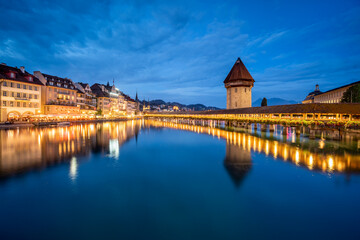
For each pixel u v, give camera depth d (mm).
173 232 7809
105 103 95375
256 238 7438
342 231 7805
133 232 7801
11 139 28500
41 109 59469
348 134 33688
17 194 10852
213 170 15500
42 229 7898
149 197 10766
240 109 52344
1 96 46344
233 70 64188
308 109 32375
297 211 9266
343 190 11438
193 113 85750
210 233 7734
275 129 48625
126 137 35094
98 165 16766
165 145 27453
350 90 52625
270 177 13688
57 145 24938
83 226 8117
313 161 17547
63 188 11781
